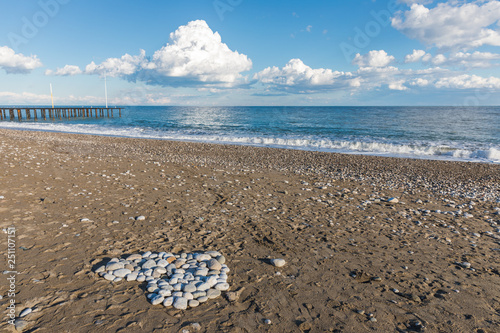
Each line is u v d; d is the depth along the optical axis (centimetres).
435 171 1253
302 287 313
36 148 1383
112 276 300
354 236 477
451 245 463
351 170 1221
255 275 333
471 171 1262
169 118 5806
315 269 356
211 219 514
